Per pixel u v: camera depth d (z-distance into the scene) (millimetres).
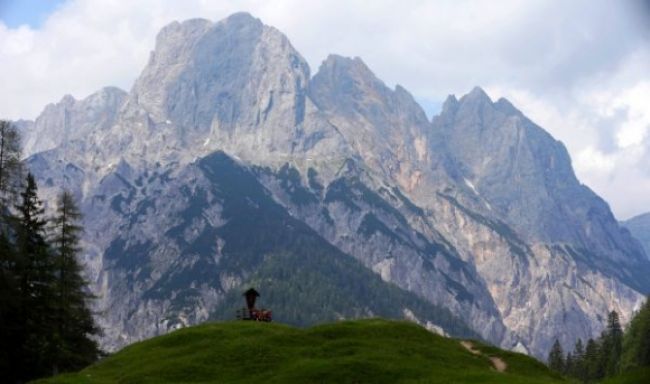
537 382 63500
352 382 62469
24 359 82312
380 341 77062
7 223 84062
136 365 72250
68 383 65812
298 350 72875
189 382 64625
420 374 64500
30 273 85000
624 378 71062
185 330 84438
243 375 66000
